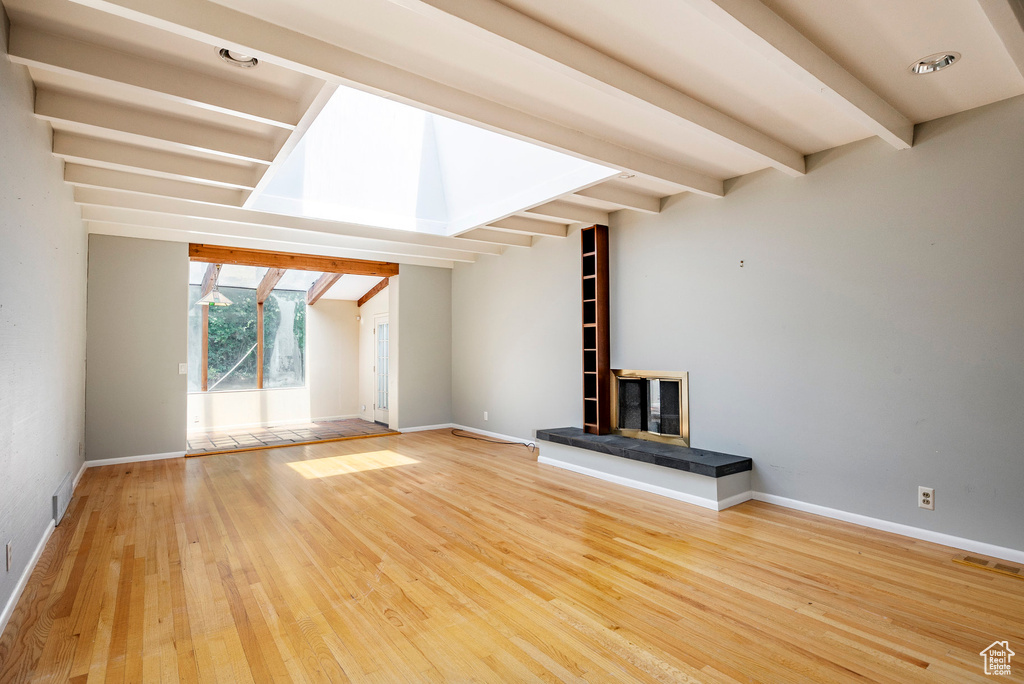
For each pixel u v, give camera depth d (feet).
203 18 6.75
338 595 8.44
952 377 10.17
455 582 8.89
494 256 23.32
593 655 6.73
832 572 9.15
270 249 21.39
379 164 17.89
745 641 7.03
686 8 6.83
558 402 19.84
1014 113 9.44
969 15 7.07
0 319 7.13
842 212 11.75
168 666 6.51
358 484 15.39
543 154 14.53
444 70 8.47
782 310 12.85
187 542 10.78
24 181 8.39
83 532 11.37
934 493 10.41
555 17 7.02
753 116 10.20
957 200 10.10
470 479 15.93
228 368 29.48
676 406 15.34
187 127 10.57
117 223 16.93
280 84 9.17
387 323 28.91
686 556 9.91
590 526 11.65
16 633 7.27
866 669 6.37
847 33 7.48
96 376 18.13
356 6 6.81
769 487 13.20
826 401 12.03
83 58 7.88
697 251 14.78
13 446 7.88
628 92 8.29
